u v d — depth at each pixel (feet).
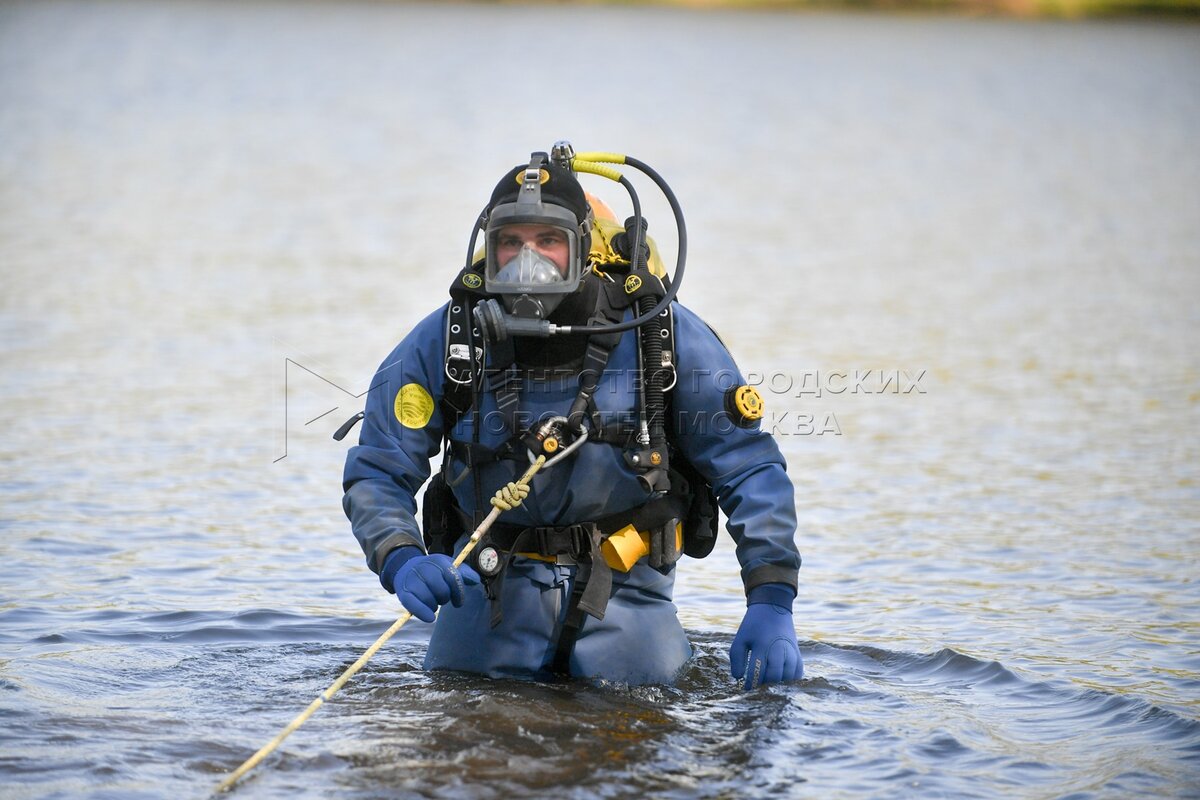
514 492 49.34
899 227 242.58
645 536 52.54
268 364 129.08
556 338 50.55
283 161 319.06
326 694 45.42
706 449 52.70
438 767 41.68
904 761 43.78
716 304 165.27
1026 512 87.40
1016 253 215.10
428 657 54.34
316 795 39.65
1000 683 53.67
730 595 70.13
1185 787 41.78
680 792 40.52
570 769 41.78
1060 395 122.93
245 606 64.75
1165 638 61.41
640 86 530.27
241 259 193.06
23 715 46.78
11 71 527.81
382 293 168.04
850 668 56.03
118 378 122.21
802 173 319.68
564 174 50.78
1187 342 147.64
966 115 459.73
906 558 77.20
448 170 308.40
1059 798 40.98
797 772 42.52
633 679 51.62
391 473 51.98
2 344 135.54
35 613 62.85
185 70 554.05
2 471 92.22
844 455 103.40
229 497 88.02
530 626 51.96
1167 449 104.22
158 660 55.31
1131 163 347.77
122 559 73.56
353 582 70.23
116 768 41.65
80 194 259.39
